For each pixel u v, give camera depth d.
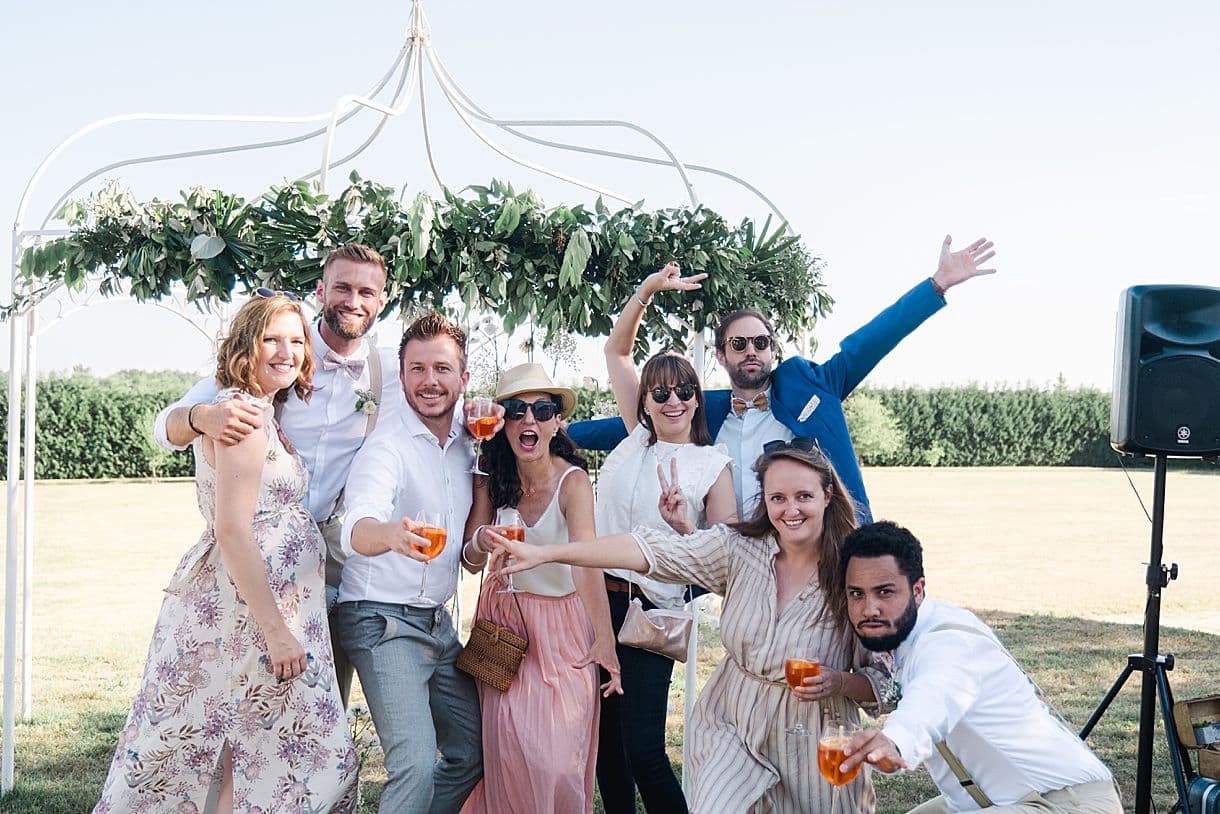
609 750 3.95
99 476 21.95
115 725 6.12
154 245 4.28
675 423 4.04
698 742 3.38
